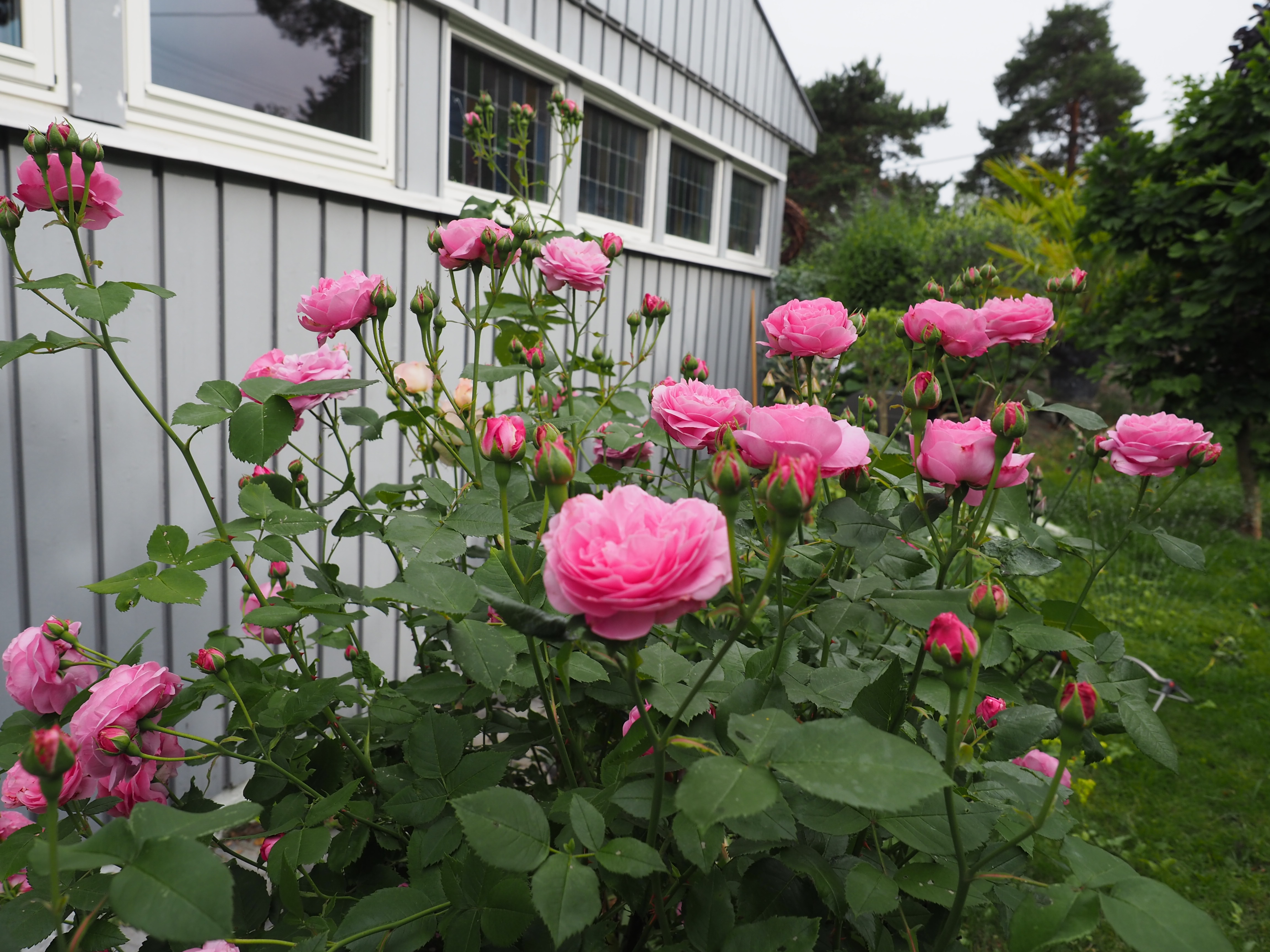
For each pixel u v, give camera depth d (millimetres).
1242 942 2002
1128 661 1216
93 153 1125
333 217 2662
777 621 1306
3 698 1940
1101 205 6020
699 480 1646
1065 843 734
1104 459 1438
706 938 784
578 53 4117
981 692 980
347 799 978
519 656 1047
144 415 2166
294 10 2566
